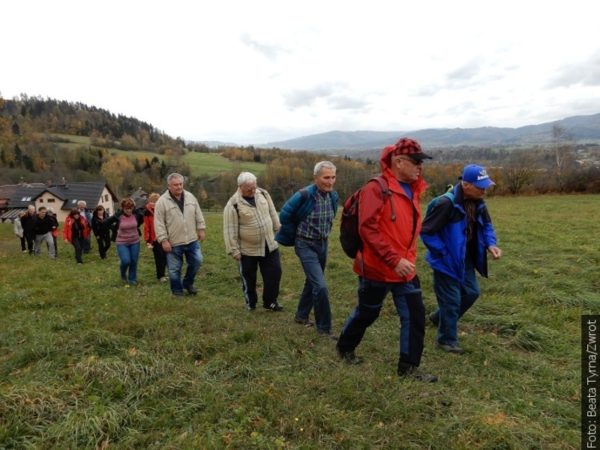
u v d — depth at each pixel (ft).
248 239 20.26
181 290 24.18
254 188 20.30
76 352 13.84
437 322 18.30
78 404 10.60
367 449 9.47
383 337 17.02
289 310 21.63
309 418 10.34
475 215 15.52
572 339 16.47
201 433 9.80
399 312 12.87
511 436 9.73
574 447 9.68
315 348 15.26
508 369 14.21
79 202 45.85
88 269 34.32
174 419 10.39
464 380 13.06
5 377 12.57
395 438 9.76
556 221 50.96
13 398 10.46
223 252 38.73
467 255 16.08
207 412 10.59
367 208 11.77
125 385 11.62
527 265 26.99
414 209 12.13
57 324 17.02
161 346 14.53
